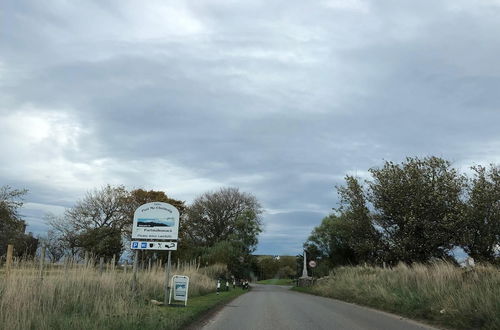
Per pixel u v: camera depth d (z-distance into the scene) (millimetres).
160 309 15070
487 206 33375
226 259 55938
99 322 9695
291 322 14266
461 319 12758
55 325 8984
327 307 20406
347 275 31469
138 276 20922
